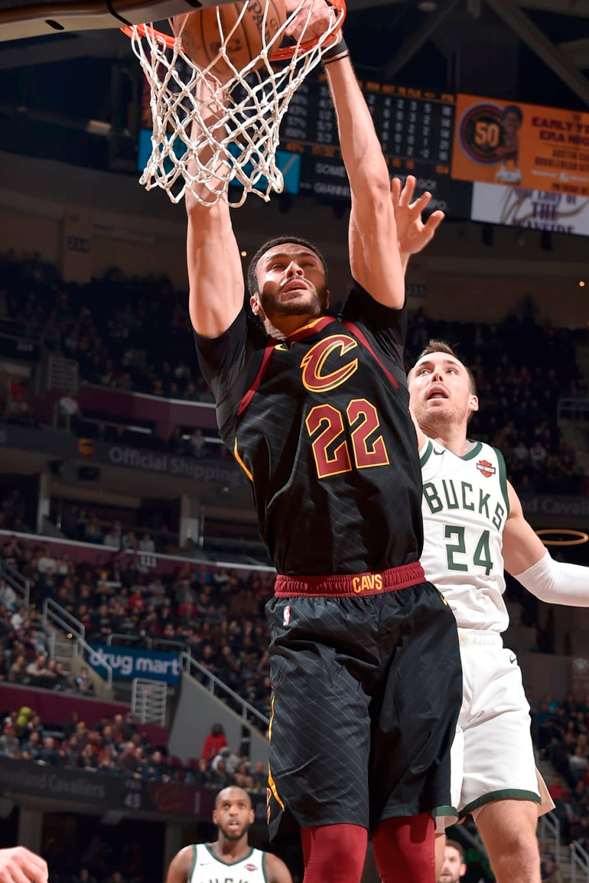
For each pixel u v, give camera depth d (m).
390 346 2.28
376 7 18.62
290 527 2.14
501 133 17.44
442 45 19.08
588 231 17.75
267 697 16.89
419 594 2.15
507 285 22.38
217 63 2.37
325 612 2.09
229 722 16.17
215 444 20.48
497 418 20.83
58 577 17.30
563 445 20.61
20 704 14.62
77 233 20.97
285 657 2.09
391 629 2.09
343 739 1.99
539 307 22.33
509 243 22.20
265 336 2.31
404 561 2.17
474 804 2.88
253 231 21.45
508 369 21.47
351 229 2.30
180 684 16.52
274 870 5.16
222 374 2.26
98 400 19.77
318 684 2.03
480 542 3.08
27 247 20.70
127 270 21.59
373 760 2.07
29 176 20.50
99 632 16.56
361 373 2.19
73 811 15.03
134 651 16.42
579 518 19.56
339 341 2.23
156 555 18.69
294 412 2.19
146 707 16.17
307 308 2.24
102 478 19.41
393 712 2.07
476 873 13.41
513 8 17.70
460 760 2.88
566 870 14.35
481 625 3.03
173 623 17.70
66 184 20.81
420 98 17.05
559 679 18.59
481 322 22.19
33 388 19.11
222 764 14.73
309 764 1.99
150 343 20.94
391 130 16.86
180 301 21.59
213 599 18.73
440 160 17.06
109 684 15.90
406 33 19.55
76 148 20.48
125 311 20.97
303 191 16.06
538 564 3.25
